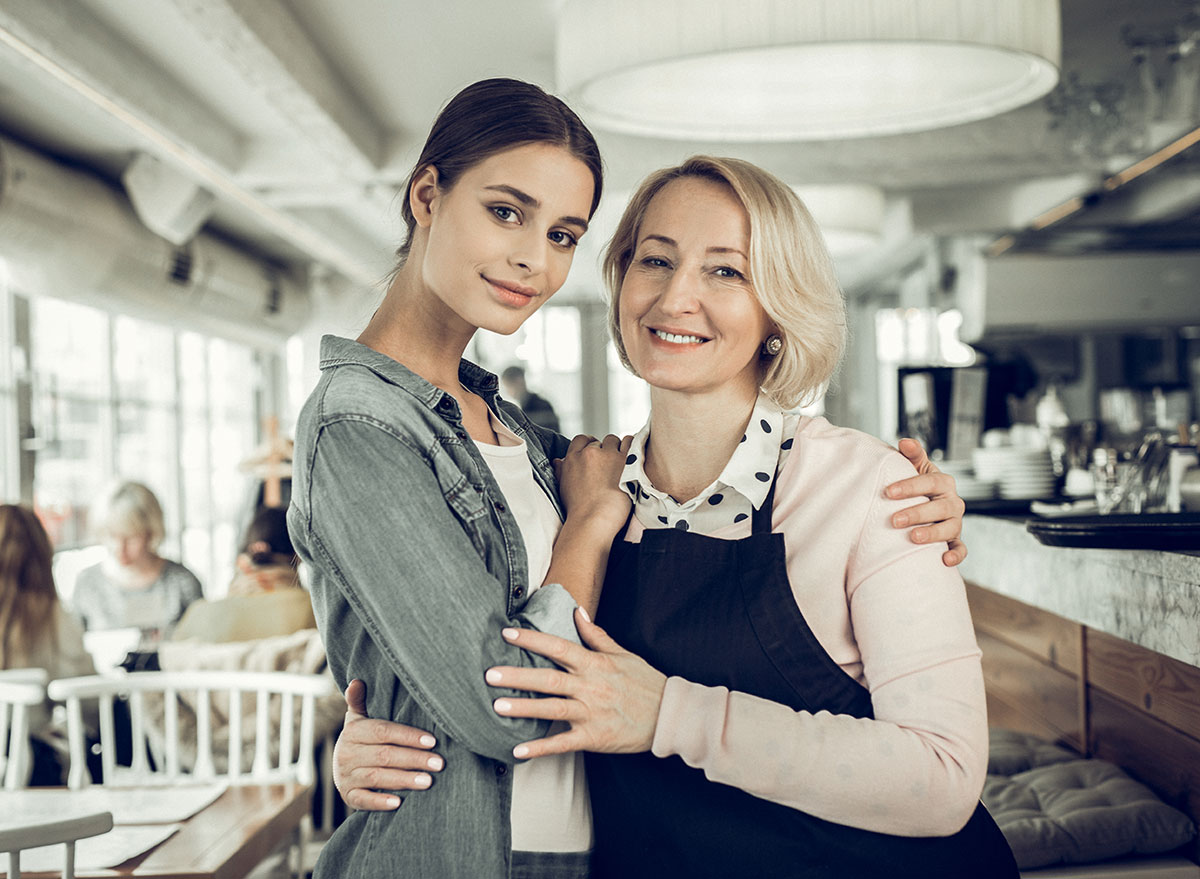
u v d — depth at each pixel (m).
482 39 4.48
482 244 1.30
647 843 1.31
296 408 10.18
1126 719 2.07
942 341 9.17
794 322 1.36
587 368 12.04
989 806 2.01
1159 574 1.74
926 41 2.57
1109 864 1.83
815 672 1.29
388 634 1.21
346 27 4.33
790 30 2.54
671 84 3.16
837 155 5.41
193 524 8.22
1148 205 5.46
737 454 1.39
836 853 1.24
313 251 7.77
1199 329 6.96
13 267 5.07
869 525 1.30
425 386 1.33
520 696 1.19
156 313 6.49
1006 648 2.79
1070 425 3.70
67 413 5.99
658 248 1.39
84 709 3.74
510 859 1.29
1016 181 6.36
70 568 5.90
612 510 1.44
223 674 2.86
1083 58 4.82
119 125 4.75
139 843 2.09
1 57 3.89
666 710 1.24
